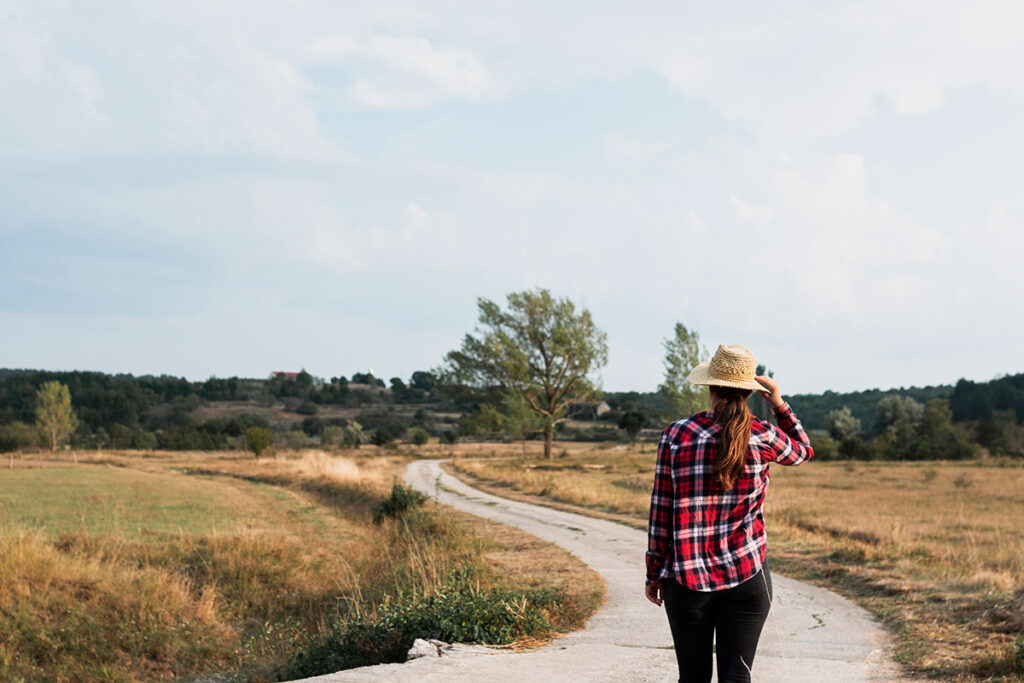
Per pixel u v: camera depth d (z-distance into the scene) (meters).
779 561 15.14
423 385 192.88
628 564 15.55
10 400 133.25
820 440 71.56
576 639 7.82
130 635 10.17
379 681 4.79
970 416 127.12
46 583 11.22
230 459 62.62
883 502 29.39
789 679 5.79
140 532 19.91
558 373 65.69
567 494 31.73
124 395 144.25
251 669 9.45
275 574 14.05
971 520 23.31
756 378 3.21
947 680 5.70
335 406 166.62
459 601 8.09
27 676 8.87
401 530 20.56
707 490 2.94
